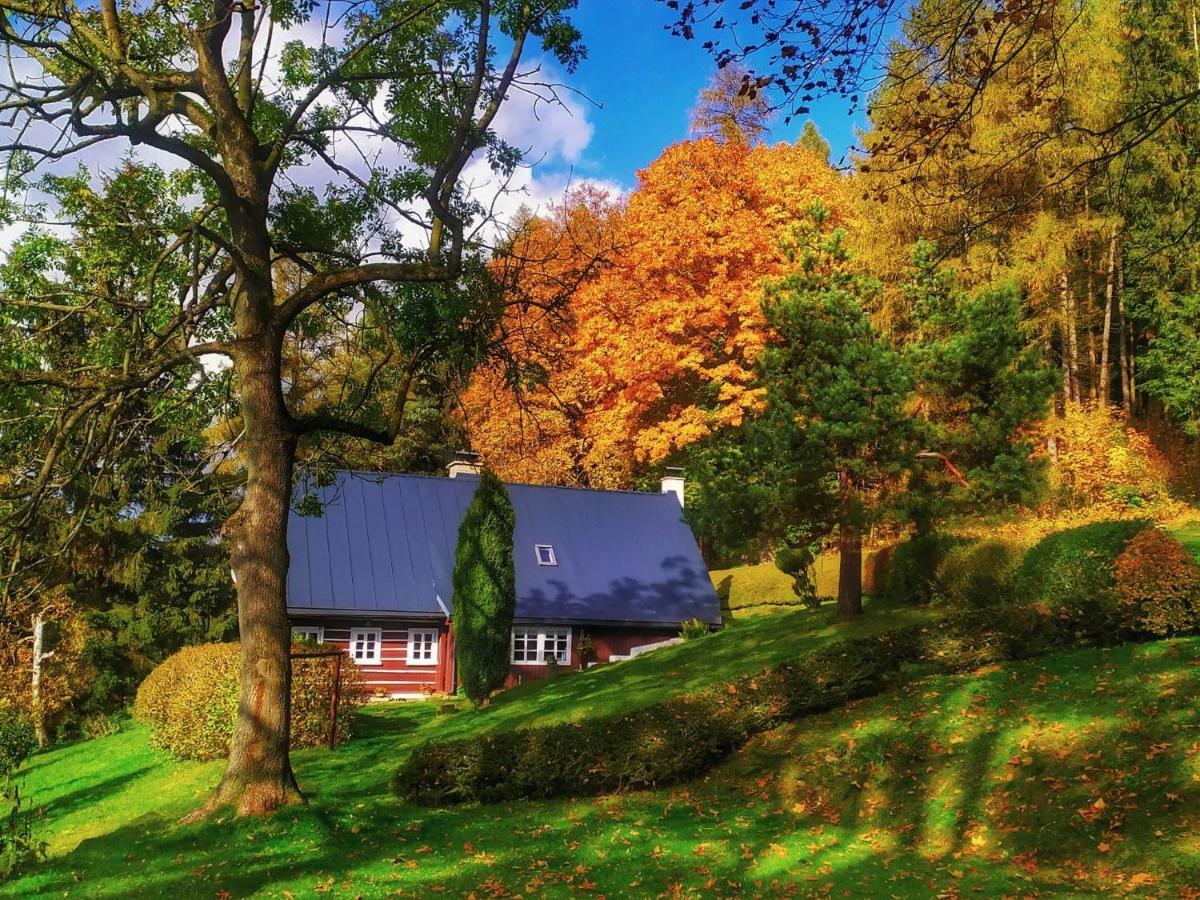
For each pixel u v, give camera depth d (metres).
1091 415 24.69
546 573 29.03
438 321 13.75
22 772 21.00
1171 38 17.00
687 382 34.41
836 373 17.58
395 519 28.81
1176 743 9.83
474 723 18.52
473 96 12.07
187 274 13.64
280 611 11.96
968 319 18.12
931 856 9.45
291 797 11.72
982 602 17.50
